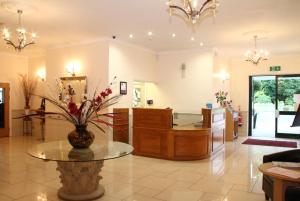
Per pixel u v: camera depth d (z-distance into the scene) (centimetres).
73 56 714
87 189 359
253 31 578
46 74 771
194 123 674
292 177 256
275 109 916
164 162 558
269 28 556
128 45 712
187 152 573
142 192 386
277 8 437
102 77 659
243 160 583
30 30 575
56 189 392
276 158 357
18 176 454
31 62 936
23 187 401
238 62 956
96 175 367
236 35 616
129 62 717
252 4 419
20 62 925
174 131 572
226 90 914
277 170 280
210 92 749
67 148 390
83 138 363
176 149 573
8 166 516
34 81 927
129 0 405
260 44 714
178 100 803
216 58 791
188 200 359
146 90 862
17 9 441
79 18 495
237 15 472
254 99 956
